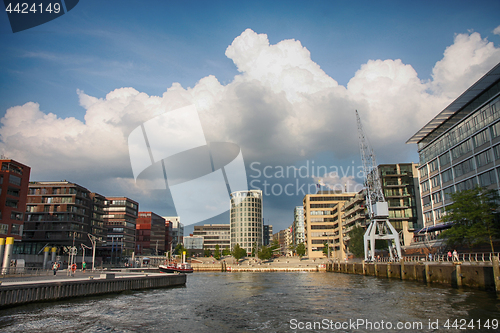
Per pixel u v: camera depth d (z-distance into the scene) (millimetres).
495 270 38594
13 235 82938
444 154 81938
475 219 54875
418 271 59562
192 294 47219
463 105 74375
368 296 42062
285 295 45312
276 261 156000
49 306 34094
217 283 68562
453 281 48000
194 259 184125
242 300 40656
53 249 81375
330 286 57375
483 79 63719
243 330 25422
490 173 65062
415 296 40062
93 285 42344
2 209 80938
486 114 66125
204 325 27047
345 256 137125
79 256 107062
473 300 35000
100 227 132125
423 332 24094
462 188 74250
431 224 88000
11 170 84625
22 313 30375
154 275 57000
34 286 34844
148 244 199625
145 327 26344
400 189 113375
